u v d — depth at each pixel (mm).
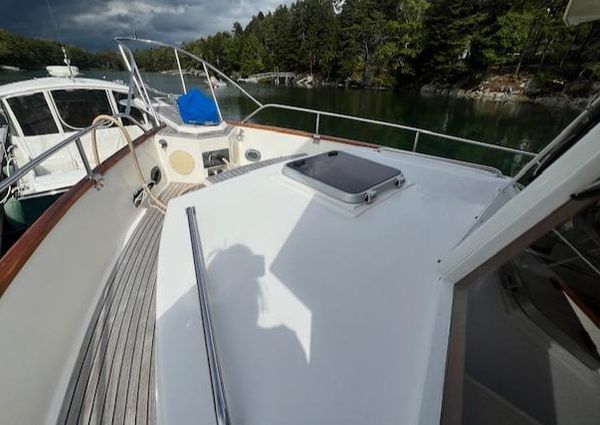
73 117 3963
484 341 908
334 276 907
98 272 1762
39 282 1276
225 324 760
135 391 1241
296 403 612
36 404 1119
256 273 915
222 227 1119
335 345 716
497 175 1596
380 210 1225
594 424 795
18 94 3557
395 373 662
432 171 1585
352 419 589
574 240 1029
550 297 1040
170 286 869
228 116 15703
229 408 600
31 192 3291
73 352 1372
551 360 899
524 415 766
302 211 1213
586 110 858
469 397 779
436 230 1111
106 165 2119
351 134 12477
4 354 1042
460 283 838
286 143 3402
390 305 816
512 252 713
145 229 2312
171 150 3154
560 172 576
